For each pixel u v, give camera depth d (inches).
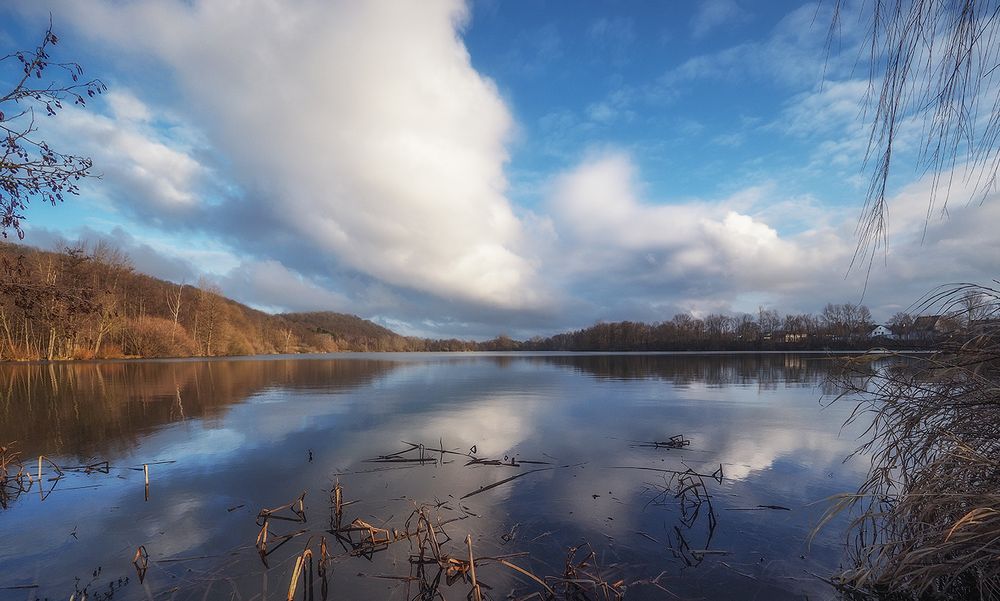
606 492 289.0
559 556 203.2
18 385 933.2
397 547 210.8
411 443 423.8
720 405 669.3
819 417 562.9
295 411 622.8
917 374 166.6
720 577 183.6
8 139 215.2
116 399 735.1
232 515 252.8
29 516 251.8
